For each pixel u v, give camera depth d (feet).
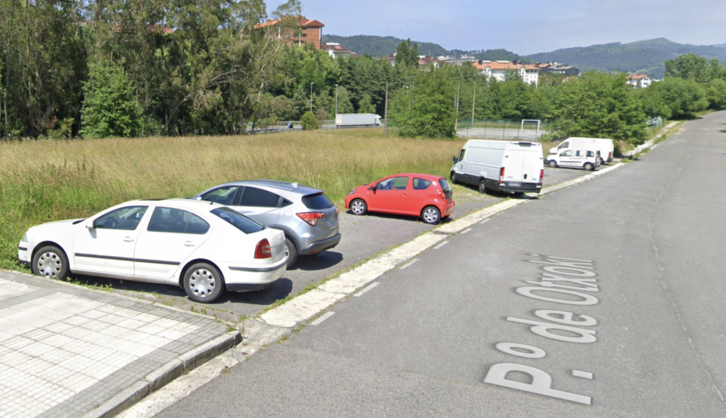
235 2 214.90
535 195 77.41
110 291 24.30
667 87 370.94
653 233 47.75
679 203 70.85
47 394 14.23
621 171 122.52
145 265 24.04
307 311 23.35
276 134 168.45
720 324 23.12
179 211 24.38
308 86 389.39
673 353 19.63
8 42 148.25
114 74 152.97
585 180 102.68
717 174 116.06
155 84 186.60
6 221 33.94
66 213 38.37
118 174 51.03
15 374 15.25
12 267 26.32
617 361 18.78
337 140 128.57
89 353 16.88
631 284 29.84
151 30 184.96
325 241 31.78
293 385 16.08
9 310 20.35
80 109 164.96
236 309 23.20
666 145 207.41
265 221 30.81
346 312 23.44
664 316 24.12
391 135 211.61
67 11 160.56
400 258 34.83
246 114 216.33
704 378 17.48
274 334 20.38
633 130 160.15
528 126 293.64
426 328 21.70
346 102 401.08
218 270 23.48
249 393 15.48
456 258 35.45
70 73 161.07
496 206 64.49
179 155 70.54
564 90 167.53
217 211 24.53
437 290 27.48
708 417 14.92
